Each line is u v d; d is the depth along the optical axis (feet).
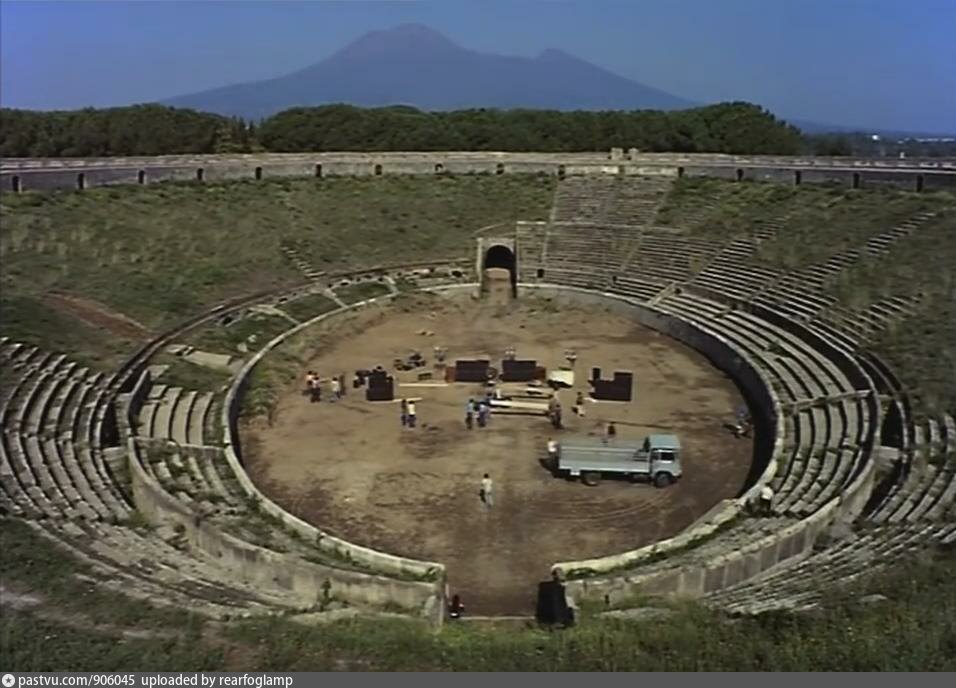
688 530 114.52
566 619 92.43
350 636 77.77
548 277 239.71
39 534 97.76
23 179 221.46
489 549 115.85
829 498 115.03
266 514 116.78
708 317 202.39
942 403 137.18
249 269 223.71
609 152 310.45
